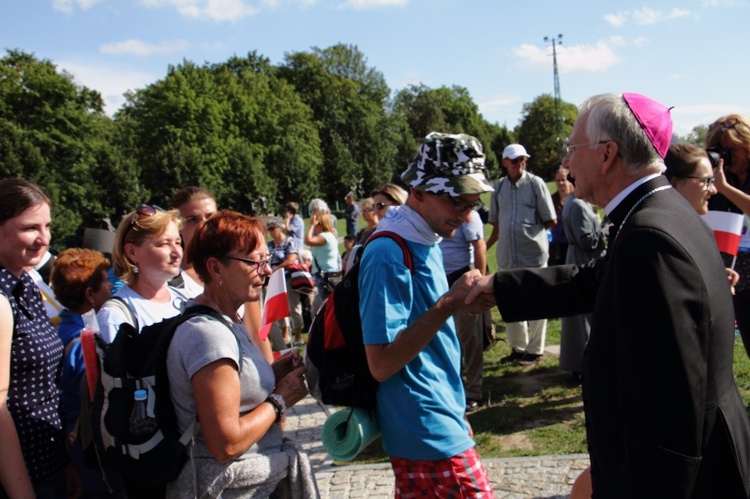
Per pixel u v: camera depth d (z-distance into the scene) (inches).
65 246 1533.0
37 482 85.1
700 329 53.1
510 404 191.6
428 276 85.7
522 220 222.5
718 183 133.0
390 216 87.4
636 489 54.4
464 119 3174.2
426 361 86.5
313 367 90.6
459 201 82.9
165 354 72.2
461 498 84.7
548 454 153.7
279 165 2025.1
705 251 57.6
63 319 111.4
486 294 77.0
